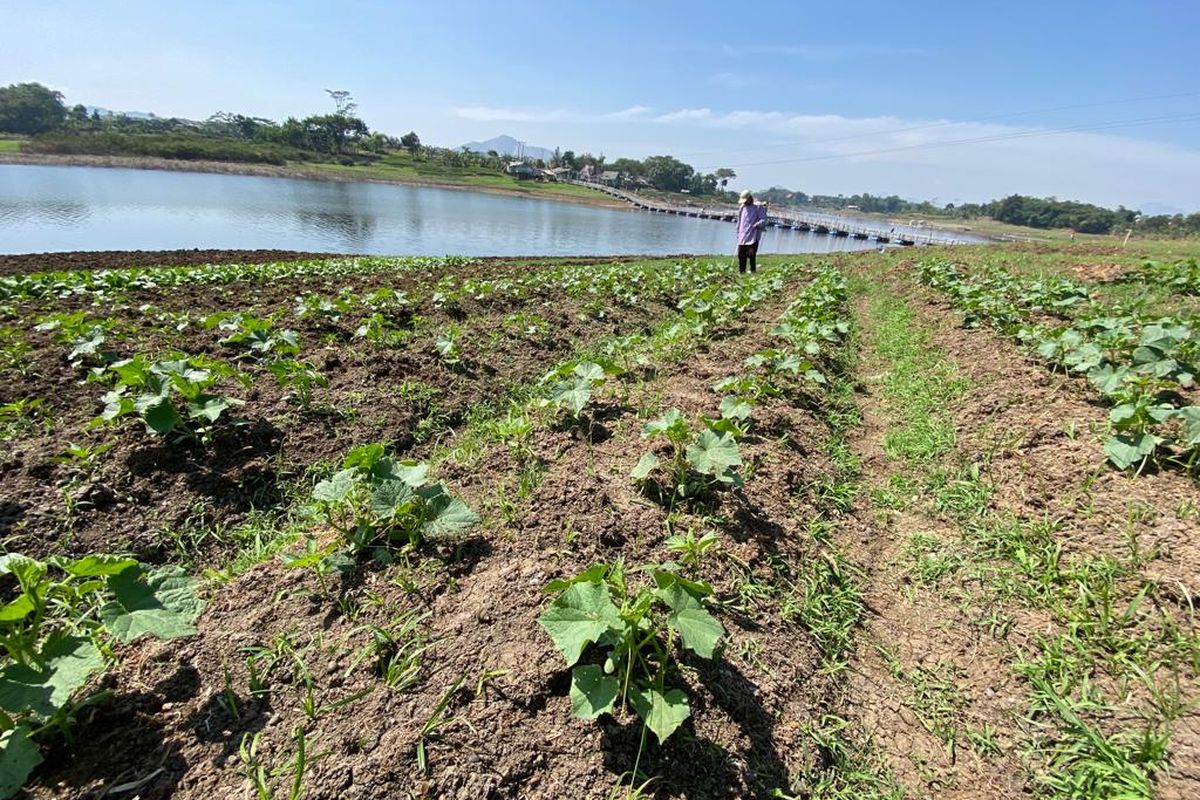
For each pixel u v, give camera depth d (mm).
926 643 2791
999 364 5785
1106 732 2199
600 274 12648
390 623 2436
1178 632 2486
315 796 1784
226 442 4039
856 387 6219
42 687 1792
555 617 2020
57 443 3848
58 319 6090
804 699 2398
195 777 1846
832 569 3197
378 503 2762
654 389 5281
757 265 17547
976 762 2219
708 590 2197
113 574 2107
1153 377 4410
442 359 6031
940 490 3945
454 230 34719
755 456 4059
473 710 2072
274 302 8727
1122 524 3152
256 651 2281
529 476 3635
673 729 1900
